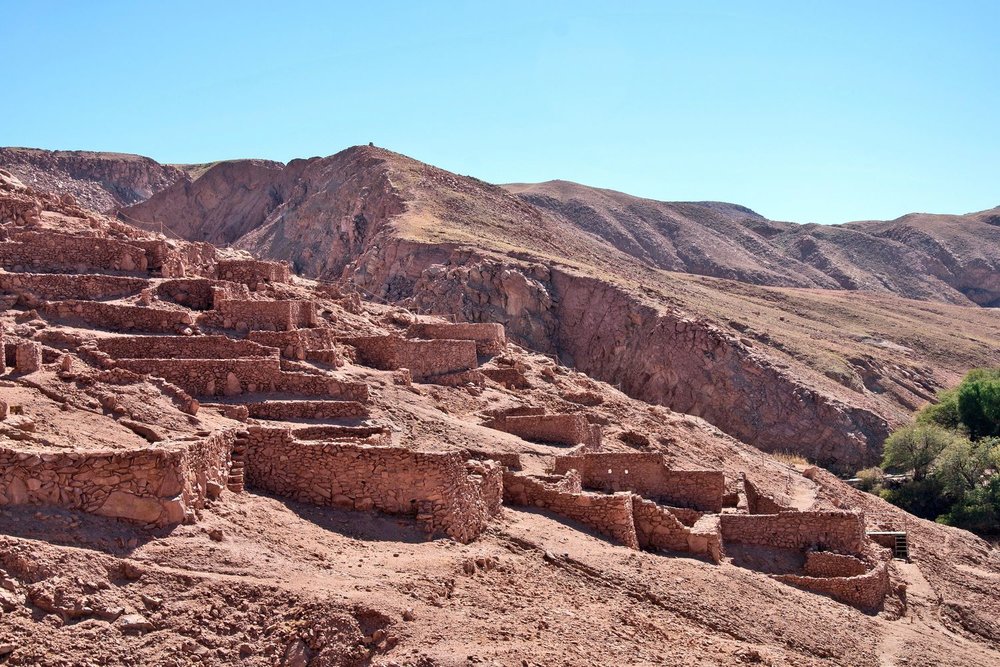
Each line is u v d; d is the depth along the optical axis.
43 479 15.77
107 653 13.76
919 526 50.88
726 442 55.53
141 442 20.19
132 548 15.80
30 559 14.40
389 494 21.59
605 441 41.91
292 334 31.73
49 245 32.88
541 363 57.19
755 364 109.44
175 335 29.97
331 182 168.50
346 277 127.88
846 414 103.12
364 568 18.17
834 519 31.78
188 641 14.41
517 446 32.25
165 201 199.12
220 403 26.25
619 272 152.12
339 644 15.23
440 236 127.25
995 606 36.59
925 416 93.19
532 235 151.50
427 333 48.84
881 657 25.25
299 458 21.50
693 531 28.33
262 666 14.63
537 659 16.42
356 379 32.88
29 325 26.89
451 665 15.27
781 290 192.75
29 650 13.30
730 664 19.91
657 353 112.50
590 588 21.95
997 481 68.06
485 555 20.94
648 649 19.00
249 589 15.72
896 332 160.88
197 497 17.86
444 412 34.44
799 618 25.38
